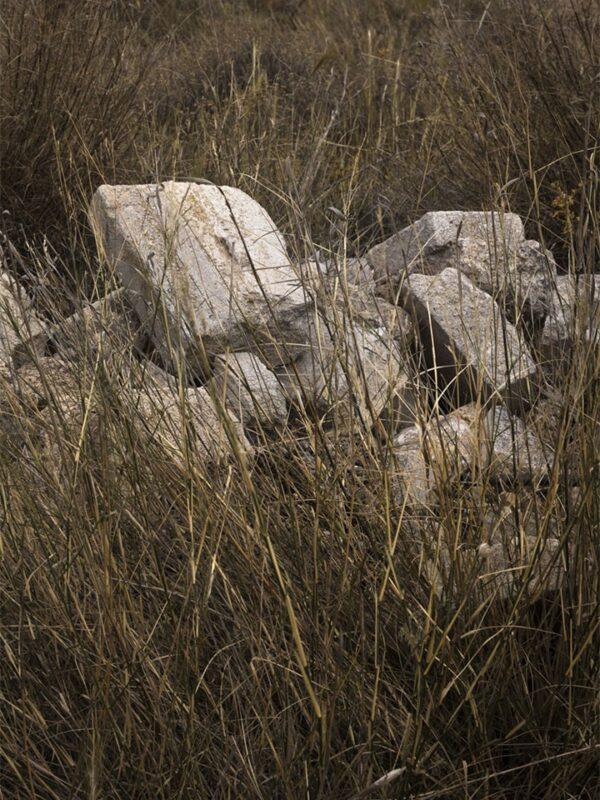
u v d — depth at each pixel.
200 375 2.82
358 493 2.08
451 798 1.79
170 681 1.85
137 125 4.53
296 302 2.90
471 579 1.89
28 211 3.86
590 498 1.91
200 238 3.07
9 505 2.06
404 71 5.72
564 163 3.81
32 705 1.78
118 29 4.70
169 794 1.70
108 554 1.83
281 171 4.21
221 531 1.88
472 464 2.18
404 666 1.92
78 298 2.60
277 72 6.08
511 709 1.86
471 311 2.94
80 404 2.31
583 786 1.85
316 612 1.83
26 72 4.05
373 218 4.03
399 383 2.65
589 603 1.88
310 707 1.83
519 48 4.28
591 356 2.10
